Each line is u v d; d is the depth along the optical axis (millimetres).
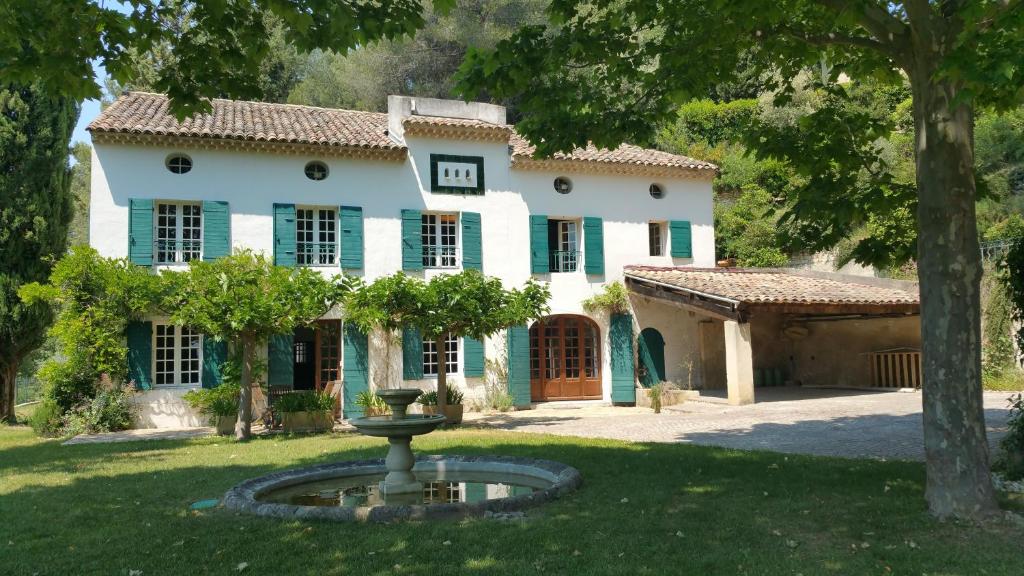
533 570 4391
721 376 19531
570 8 7062
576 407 17938
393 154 16781
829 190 7117
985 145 24109
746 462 8211
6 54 5484
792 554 4668
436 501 6699
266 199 15844
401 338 16625
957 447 5391
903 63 5906
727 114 30891
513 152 18156
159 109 16812
